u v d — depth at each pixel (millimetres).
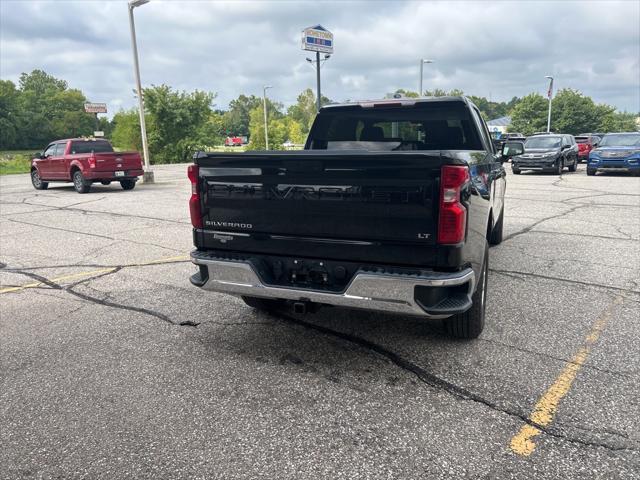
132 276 6102
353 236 3277
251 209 3582
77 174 15930
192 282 3910
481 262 3787
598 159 19766
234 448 2715
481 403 3104
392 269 3193
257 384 3410
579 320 4410
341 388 3334
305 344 4047
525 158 21094
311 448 2699
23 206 12836
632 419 2895
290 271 3543
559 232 8367
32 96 113438
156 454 2680
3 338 4270
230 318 4652
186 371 3619
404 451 2654
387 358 3760
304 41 24500
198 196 3805
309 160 3270
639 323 4324
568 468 2488
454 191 2967
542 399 3127
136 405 3168
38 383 3477
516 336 4094
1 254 7379
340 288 3387
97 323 4582
